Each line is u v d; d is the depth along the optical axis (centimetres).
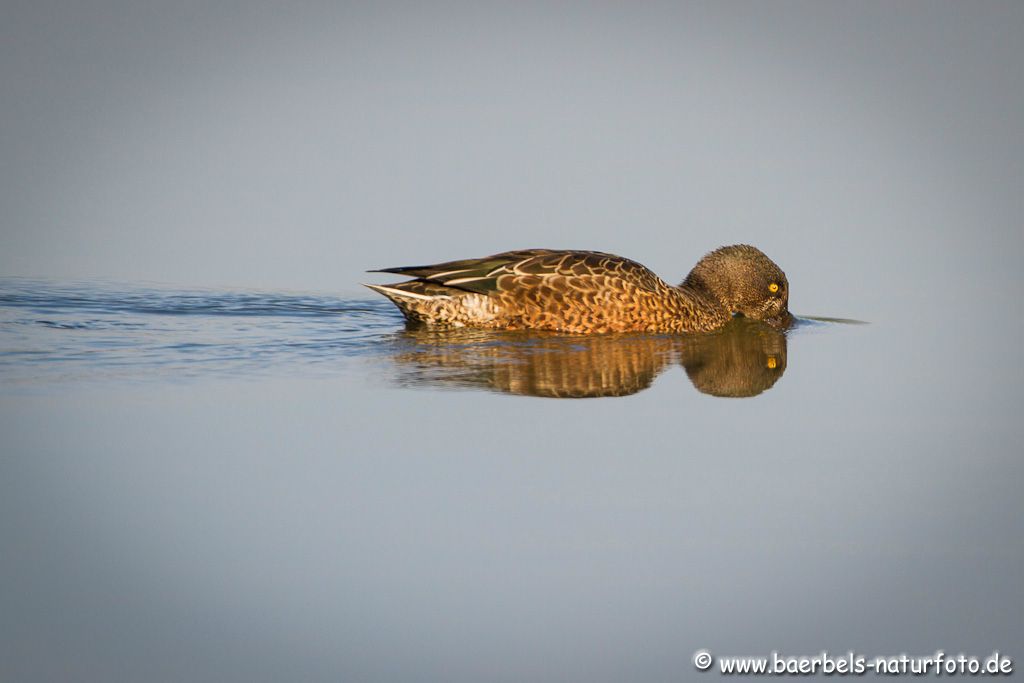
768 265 1788
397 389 1299
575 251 1672
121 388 1261
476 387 1319
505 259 1631
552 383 1352
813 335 1714
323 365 1386
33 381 1270
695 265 1836
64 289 1770
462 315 1611
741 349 1596
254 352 1434
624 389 1346
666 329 1658
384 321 1658
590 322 1611
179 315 1641
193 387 1277
